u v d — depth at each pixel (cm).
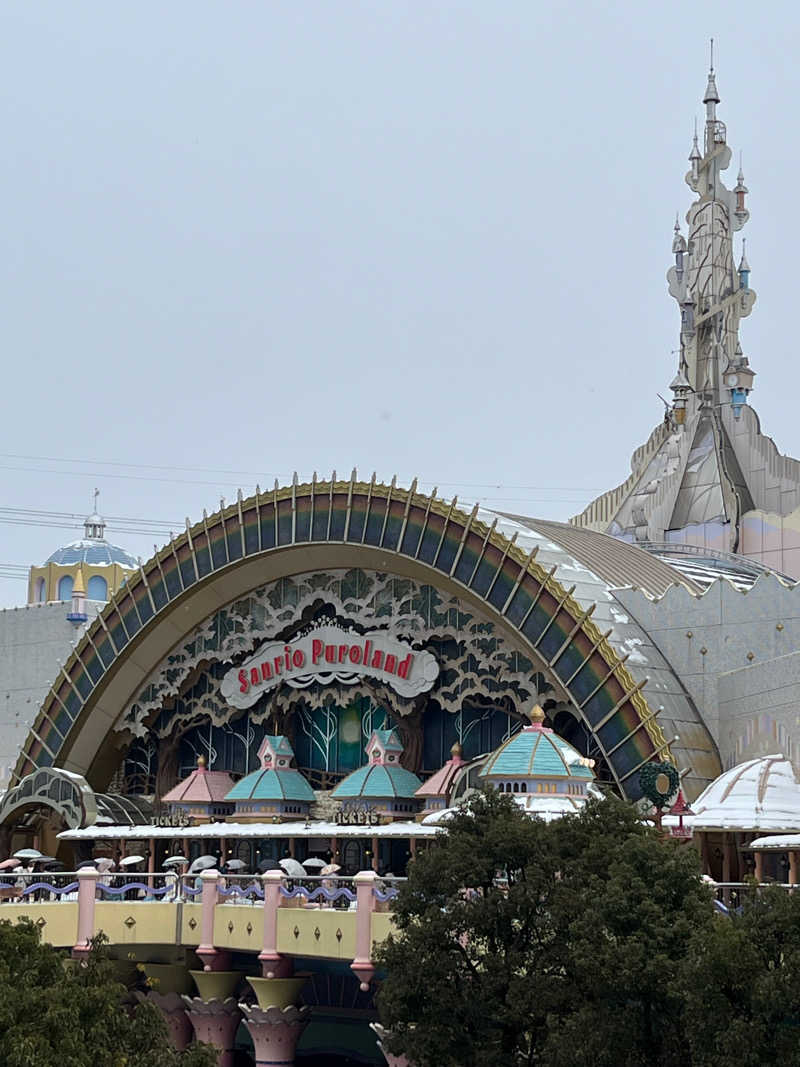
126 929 6981
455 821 4900
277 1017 6769
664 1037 4162
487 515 8406
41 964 4316
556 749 6606
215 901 6925
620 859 4434
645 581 8606
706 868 6619
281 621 9188
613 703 7338
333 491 8675
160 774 9744
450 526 8144
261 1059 6844
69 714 9844
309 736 9162
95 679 9744
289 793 8656
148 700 9750
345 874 8412
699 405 10881
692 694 7700
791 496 10175
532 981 4459
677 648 7806
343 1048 7731
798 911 3872
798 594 7388
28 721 11288
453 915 4644
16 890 7306
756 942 3881
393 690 8625
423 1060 4584
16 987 4141
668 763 6700
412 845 7288
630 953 4109
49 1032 3962
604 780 7588
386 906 6041
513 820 4819
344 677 8831
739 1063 3716
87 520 13562
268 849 8750
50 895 7419
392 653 8569
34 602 13088
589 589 8031
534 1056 4566
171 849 9012
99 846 9481
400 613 8588
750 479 10469
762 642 7488
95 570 12950
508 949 4634
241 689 9306
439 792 7794
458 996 4594
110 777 10031
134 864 9150
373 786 8169
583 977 4316
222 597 9431
